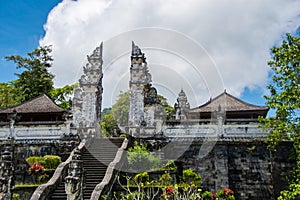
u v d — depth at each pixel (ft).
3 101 142.41
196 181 75.36
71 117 92.38
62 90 147.74
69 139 87.45
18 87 146.00
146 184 65.67
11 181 51.96
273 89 64.80
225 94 100.78
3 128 91.76
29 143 88.94
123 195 60.03
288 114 62.59
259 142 81.76
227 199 73.51
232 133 83.97
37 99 107.45
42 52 150.10
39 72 146.61
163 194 58.85
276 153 81.05
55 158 78.64
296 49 63.31
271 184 79.87
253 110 94.79
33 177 74.38
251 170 81.25
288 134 63.87
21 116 102.27
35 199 57.00
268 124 64.54
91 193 62.18
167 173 70.79
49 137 90.43
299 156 65.87
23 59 147.02
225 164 81.56
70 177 50.44
